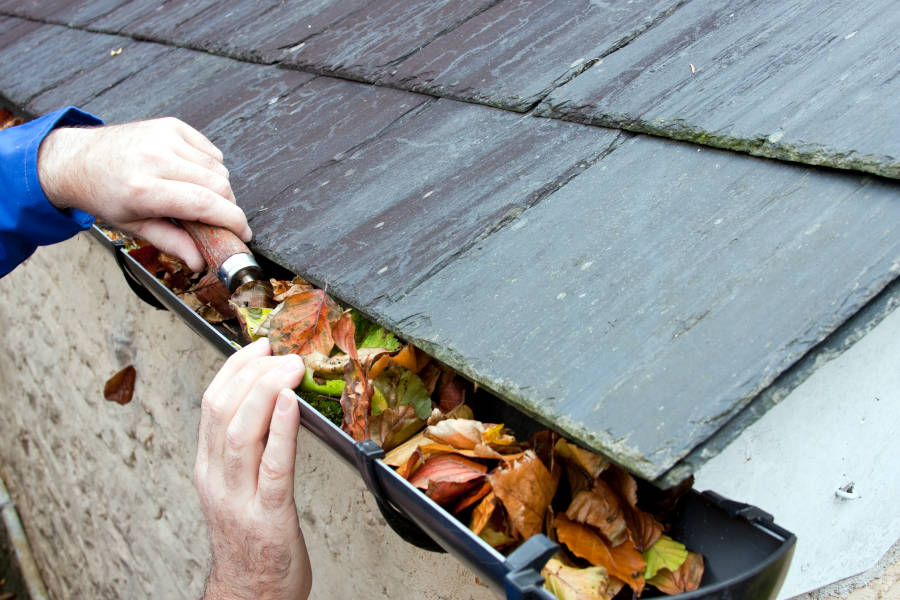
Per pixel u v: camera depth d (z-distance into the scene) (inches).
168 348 60.2
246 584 29.6
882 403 29.8
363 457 24.4
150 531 75.9
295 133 37.9
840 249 22.4
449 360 24.7
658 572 22.6
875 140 23.7
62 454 95.7
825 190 23.9
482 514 23.2
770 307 22.0
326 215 32.0
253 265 30.8
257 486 28.3
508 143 30.8
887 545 33.2
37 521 114.7
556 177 28.5
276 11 49.9
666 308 23.1
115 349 70.1
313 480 45.1
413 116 34.9
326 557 46.2
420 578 39.2
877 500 31.8
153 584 79.7
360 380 26.3
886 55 25.7
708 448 20.6
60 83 57.5
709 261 23.7
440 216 29.2
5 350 104.4
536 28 35.4
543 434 24.3
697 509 23.2
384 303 27.2
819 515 30.7
